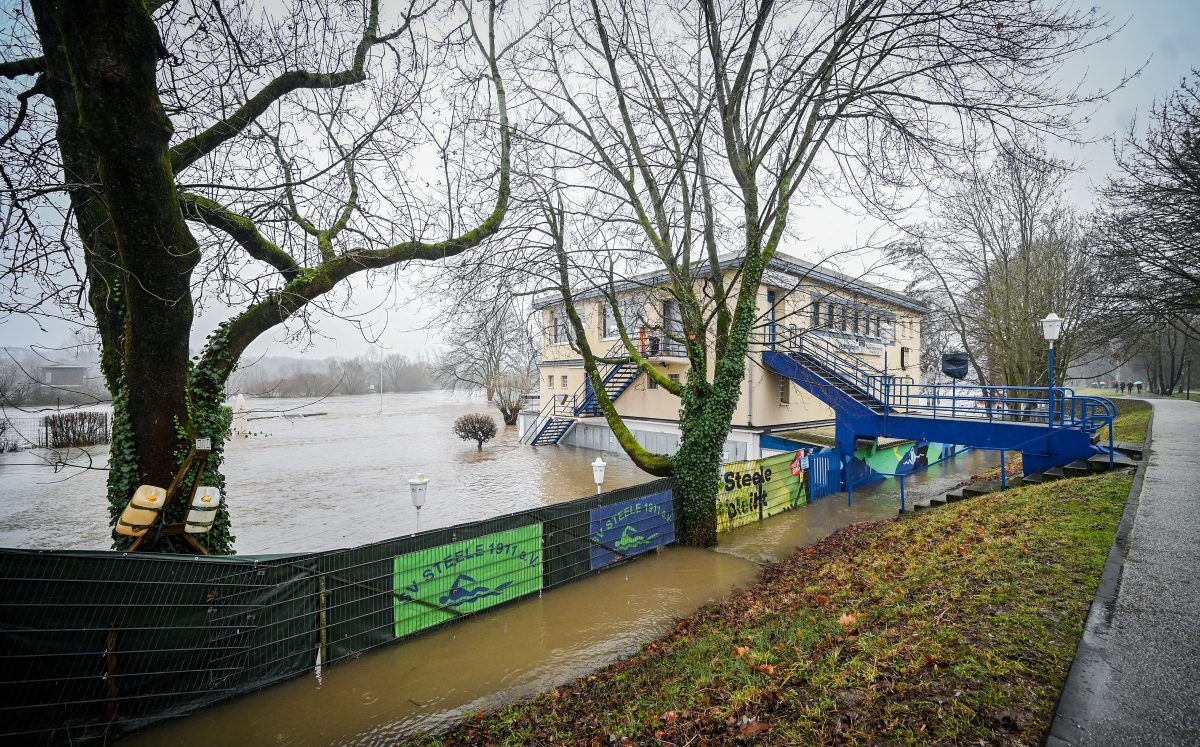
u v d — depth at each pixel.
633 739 3.67
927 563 5.87
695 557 9.78
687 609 7.49
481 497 15.70
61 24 3.92
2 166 5.06
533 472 19.86
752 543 10.67
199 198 6.62
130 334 5.36
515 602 7.69
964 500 11.04
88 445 26.56
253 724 4.90
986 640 3.62
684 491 10.52
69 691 4.40
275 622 5.51
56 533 12.43
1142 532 5.59
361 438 31.48
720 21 9.76
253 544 11.18
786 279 18.83
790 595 6.58
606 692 4.91
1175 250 13.11
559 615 7.32
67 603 4.42
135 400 5.59
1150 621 3.69
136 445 5.73
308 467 21.08
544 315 29.84
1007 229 19.36
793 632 4.89
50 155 5.77
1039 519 6.59
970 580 4.83
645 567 9.25
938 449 21.38
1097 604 3.97
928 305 22.41
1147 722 2.65
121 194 4.47
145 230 4.73
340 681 5.62
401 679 5.67
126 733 4.63
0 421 10.60
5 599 4.18
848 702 3.24
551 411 29.00
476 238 8.13
